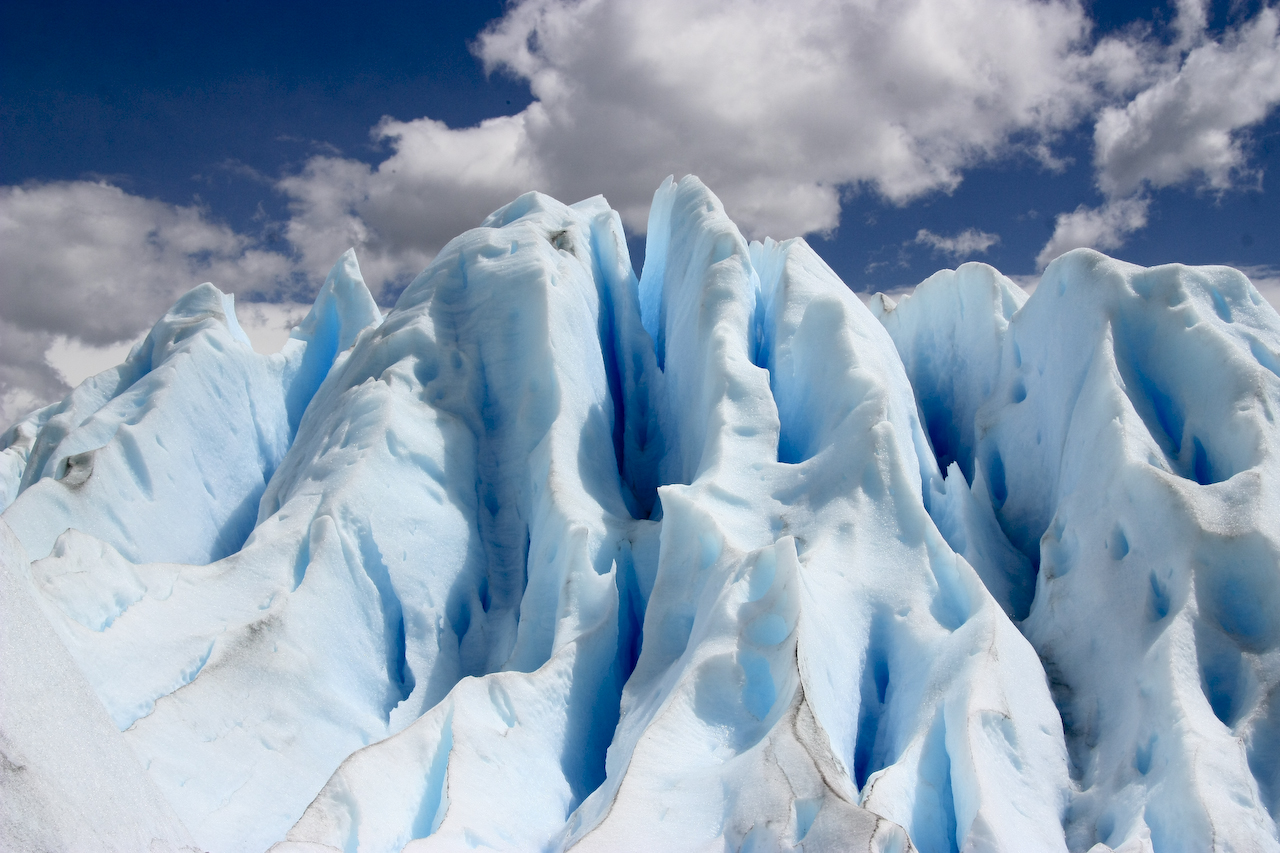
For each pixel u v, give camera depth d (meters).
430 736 8.62
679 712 7.93
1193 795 6.70
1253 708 7.53
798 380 13.22
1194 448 10.23
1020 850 6.58
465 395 14.48
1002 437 13.77
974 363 15.71
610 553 11.90
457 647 12.00
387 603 11.88
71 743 4.32
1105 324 11.48
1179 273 11.39
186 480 15.55
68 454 15.19
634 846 6.61
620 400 16.95
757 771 6.83
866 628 9.38
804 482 11.00
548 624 11.34
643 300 20.22
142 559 13.95
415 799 8.12
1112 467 10.05
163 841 4.67
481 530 13.27
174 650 10.01
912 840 6.91
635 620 11.78
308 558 11.59
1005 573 11.66
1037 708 8.45
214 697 9.41
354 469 12.38
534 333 14.66
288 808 8.91
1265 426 9.56
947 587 9.73
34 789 3.79
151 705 9.38
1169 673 7.90
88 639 9.48
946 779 7.54
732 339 13.49
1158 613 8.83
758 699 8.09
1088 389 11.27
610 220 19.52
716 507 10.74
